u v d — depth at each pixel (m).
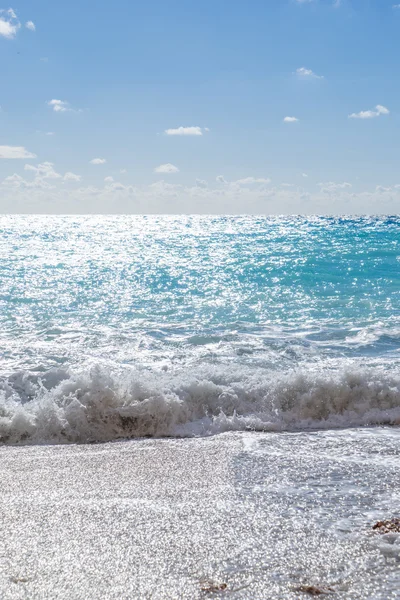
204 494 4.46
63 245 44.94
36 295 19.52
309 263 27.78
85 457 5.73
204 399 7.55
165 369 10.38
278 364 10.69
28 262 31.09
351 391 7.63
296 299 18.38
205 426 7.07
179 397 7.42
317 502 4.24
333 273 24.20
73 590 2.95
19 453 5.96
